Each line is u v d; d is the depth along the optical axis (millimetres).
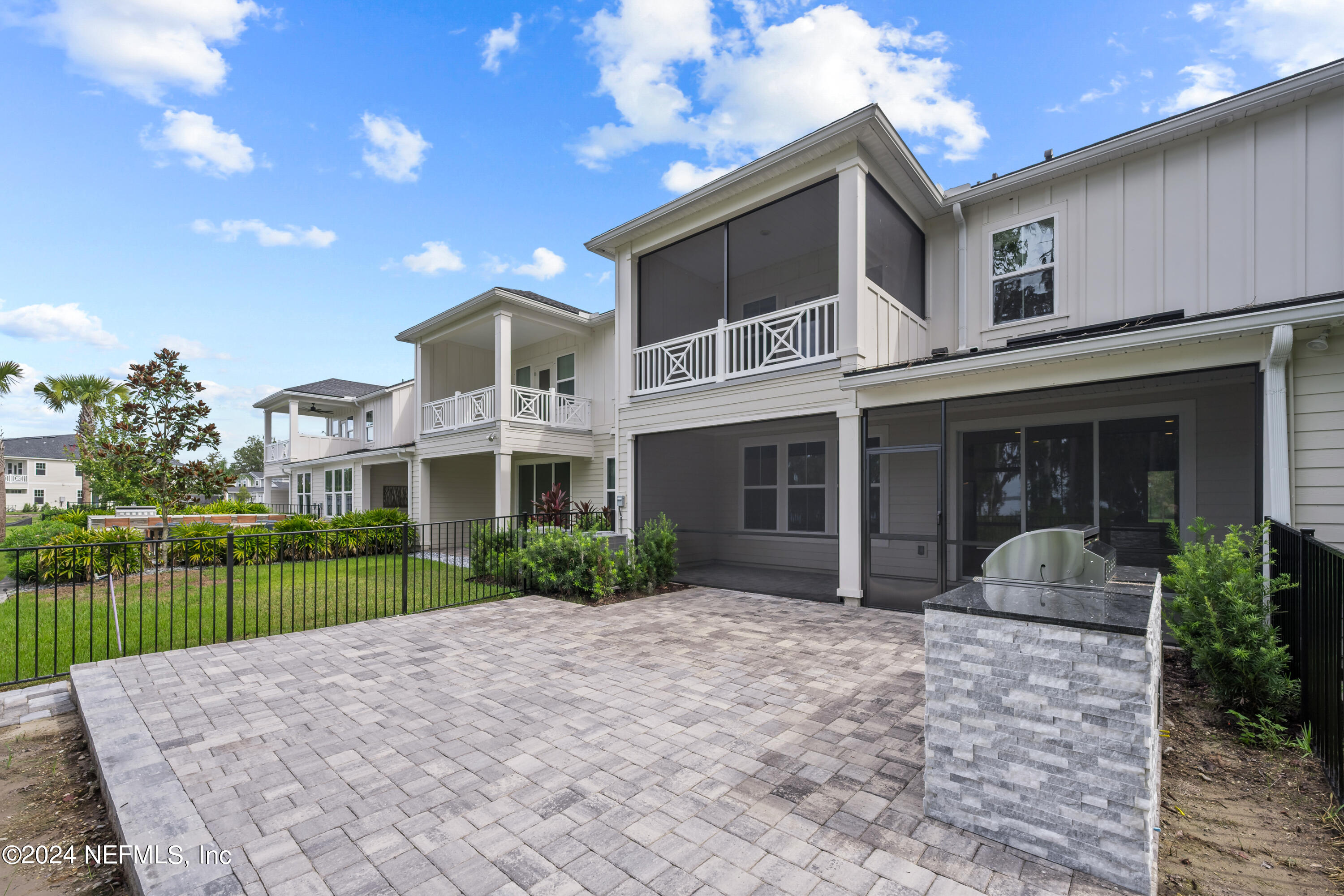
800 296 10133
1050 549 2777
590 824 2537
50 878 2453
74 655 4996
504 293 11875
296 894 2086
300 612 7195
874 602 7086
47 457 46312
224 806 2707
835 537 8086
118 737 3420
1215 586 3920
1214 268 6297
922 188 7805
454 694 4191
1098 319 7008
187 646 5438
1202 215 6391
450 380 15453
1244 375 5945
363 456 16922
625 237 9625
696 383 8648
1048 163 7188
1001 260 7848
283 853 2336
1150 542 7152
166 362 11820
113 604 5488
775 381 7664
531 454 14773
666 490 10570
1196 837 2467
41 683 4816
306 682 4457
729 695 4117
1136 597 2551
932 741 2533
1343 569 2695
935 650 2531
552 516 9922
